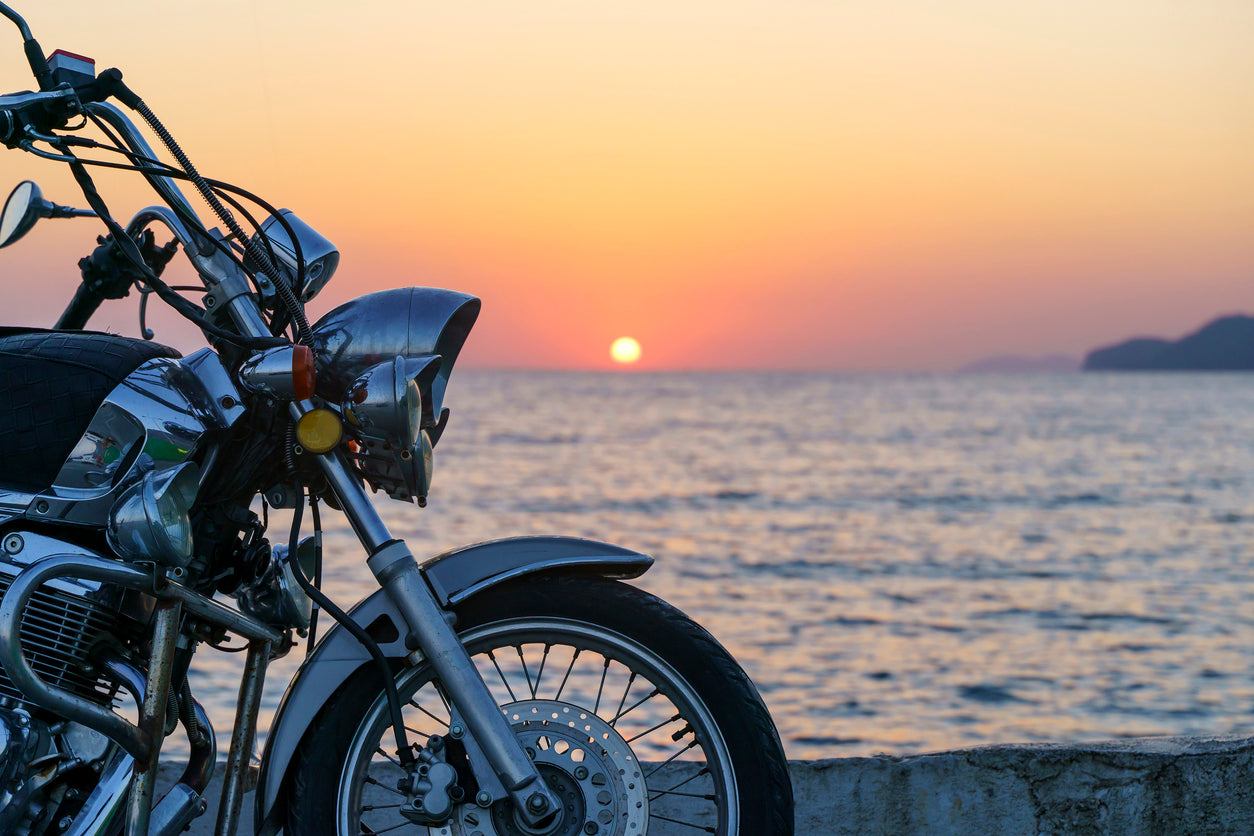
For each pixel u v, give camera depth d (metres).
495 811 2.17
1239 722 12.18
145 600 2.12
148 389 2.11
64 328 2.42
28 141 2.12
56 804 2.02
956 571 26.41
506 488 50.19
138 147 2.25
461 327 2.35
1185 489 52.66
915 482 56.38
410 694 2.30
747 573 25.91
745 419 134.38
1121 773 2.81
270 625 2.31
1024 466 67.62
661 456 74.69
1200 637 17.88
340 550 21.78
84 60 2.19
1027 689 13.89
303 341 2.21
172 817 2.04
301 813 2.19
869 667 15.30
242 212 2.24
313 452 2.11
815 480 57.00
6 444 2.07
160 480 1.99
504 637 2.29
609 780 2.21
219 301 2.26
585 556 2.29
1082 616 20.05
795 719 12.23
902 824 2.86
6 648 1.86
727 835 2.19
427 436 2.27
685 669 2.24
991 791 2.84
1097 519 39.50
